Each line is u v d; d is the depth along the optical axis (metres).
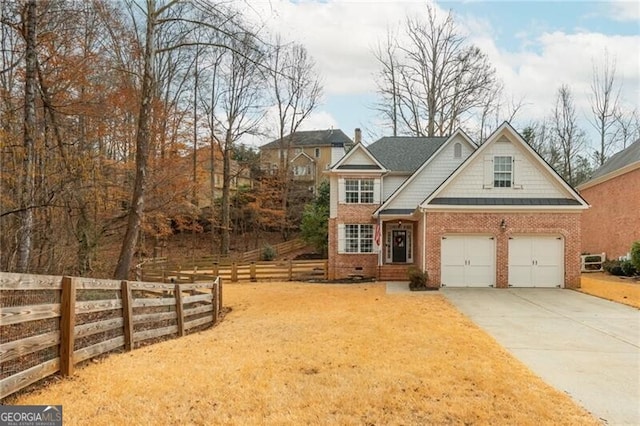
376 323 10.99
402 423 4.95
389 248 24.52
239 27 13.51
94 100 16.27
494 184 18.47
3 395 4.91
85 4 15.16
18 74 14.23
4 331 5.73
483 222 18.09
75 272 15.92
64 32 14.88
